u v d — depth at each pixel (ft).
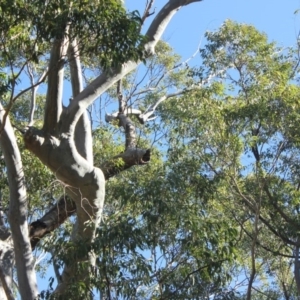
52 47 37.04
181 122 48.21
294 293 53.47
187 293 35.60
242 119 47.14
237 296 40.96
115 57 33.81
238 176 47.91
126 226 34.76
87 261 35.01
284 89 48.11
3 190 47.83
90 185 38.81
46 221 43.16
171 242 36.06
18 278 36.14
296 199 48.16
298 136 47.70
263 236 51.75
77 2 33.01
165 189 38.86
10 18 33.12
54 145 38.27
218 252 36.01
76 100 39.45
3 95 37.78
